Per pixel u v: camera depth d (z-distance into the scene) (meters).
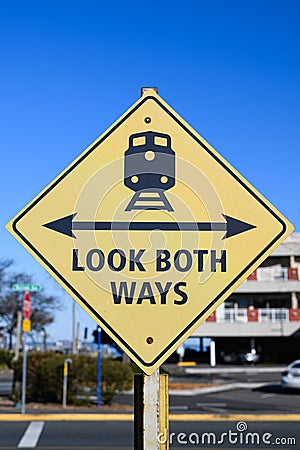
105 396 15.20
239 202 3.10
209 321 39.06
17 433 10.54
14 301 41.00
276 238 3.07
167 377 2.97
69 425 11.58
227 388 23.02
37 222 3.06
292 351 40.12
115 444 9.47
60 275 3.03
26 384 15.66
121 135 3.16
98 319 2.99
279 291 39.16
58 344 53.88
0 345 59.34
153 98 3.20
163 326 2.99
